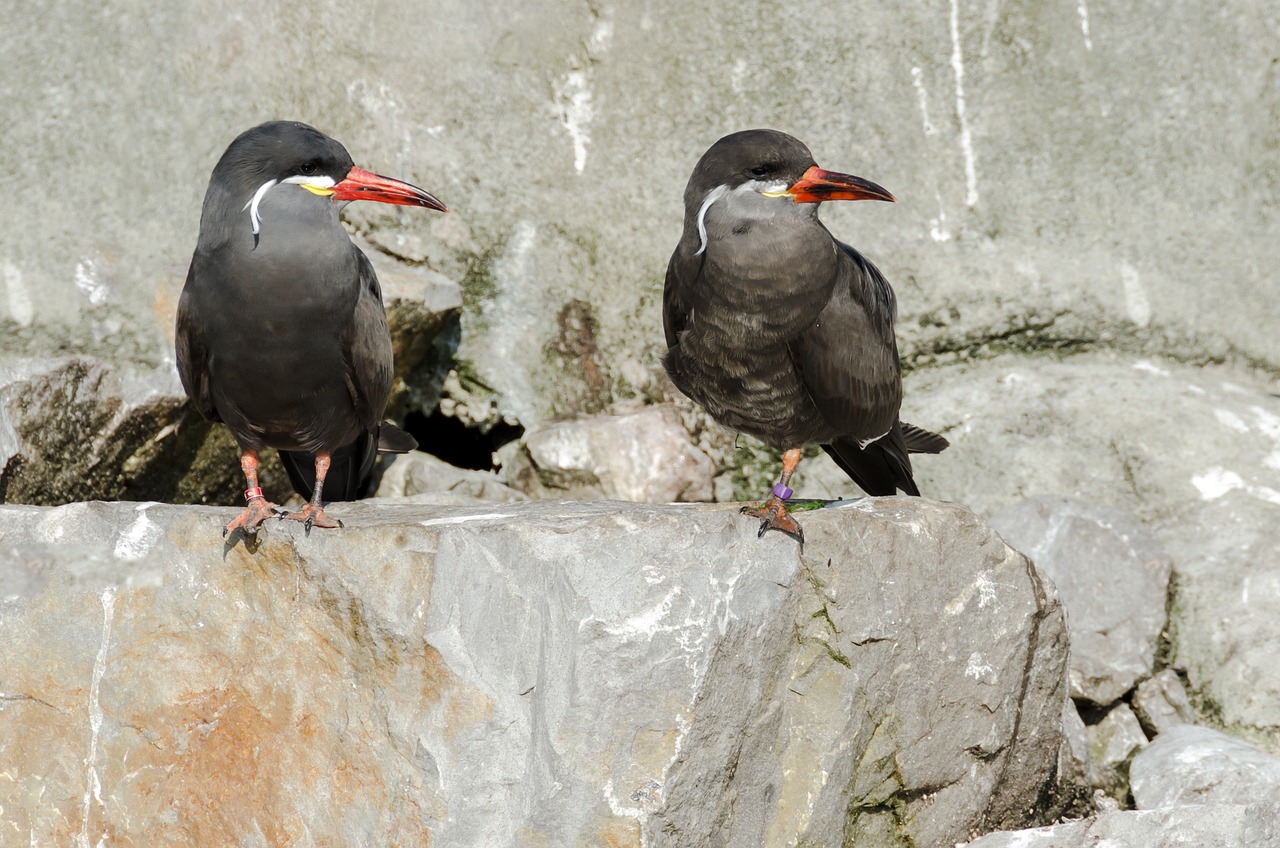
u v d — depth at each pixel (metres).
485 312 13.90
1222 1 13.73
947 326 13.76
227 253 9.29
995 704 9.52
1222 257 13.76
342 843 8.47
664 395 13.82
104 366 12.41
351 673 8.60
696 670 8.20
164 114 13.25
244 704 8.80
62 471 12.12
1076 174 13.80
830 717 8.85
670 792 8.09
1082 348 13.82
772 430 10.44
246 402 9.76
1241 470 12.97
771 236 9.56
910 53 13.78
